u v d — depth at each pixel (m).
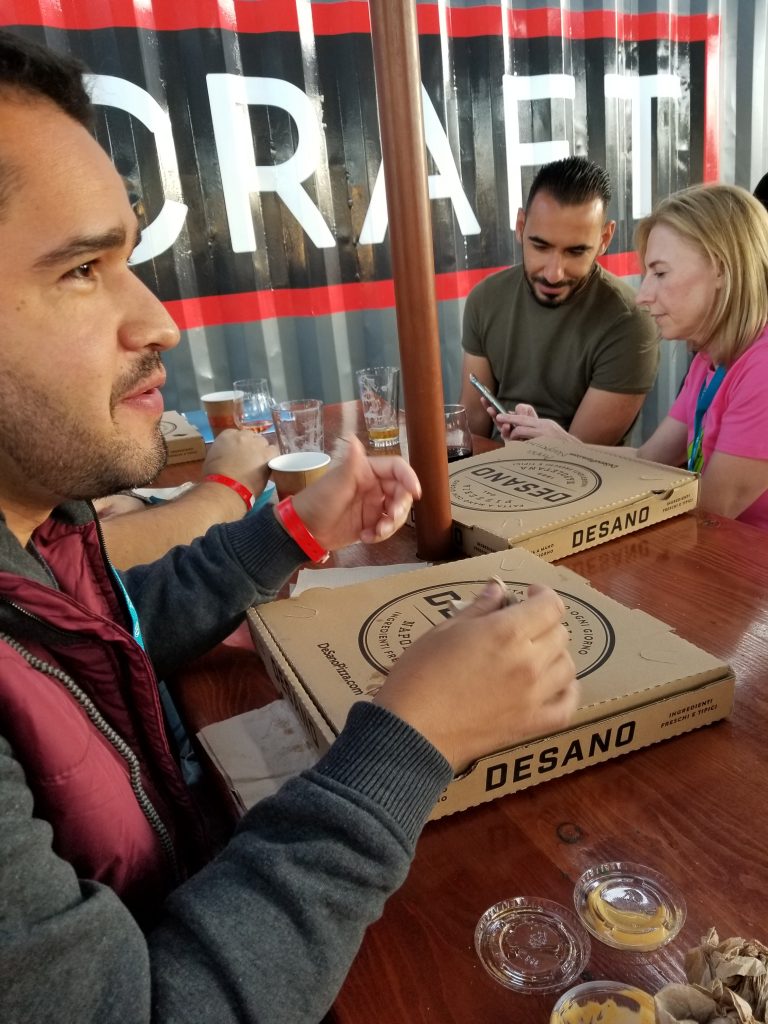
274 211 2.90
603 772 0.67
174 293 2.82
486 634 0.59
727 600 0.93
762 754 0.67
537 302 2.37
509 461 1.34
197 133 2.72
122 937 0.45
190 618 0.90
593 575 1.02
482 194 3.17
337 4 2.75
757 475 1.59
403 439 1.78
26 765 0.50
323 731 0.65
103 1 2.49
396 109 0.87
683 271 1.70
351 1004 0.49
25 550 0.64
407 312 0.96
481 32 2.98
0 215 0.51
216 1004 0.45
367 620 0.83
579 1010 0.47
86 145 0.56
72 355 0.57
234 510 1.30
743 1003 0.41
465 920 0.54
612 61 3.27
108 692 0.67
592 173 2.13
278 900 0.48
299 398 3.15
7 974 0.40
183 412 2.97
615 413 2.31
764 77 3.60
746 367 1.62
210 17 2.62
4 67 0.52
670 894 0.54
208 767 0.76
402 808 0.52
